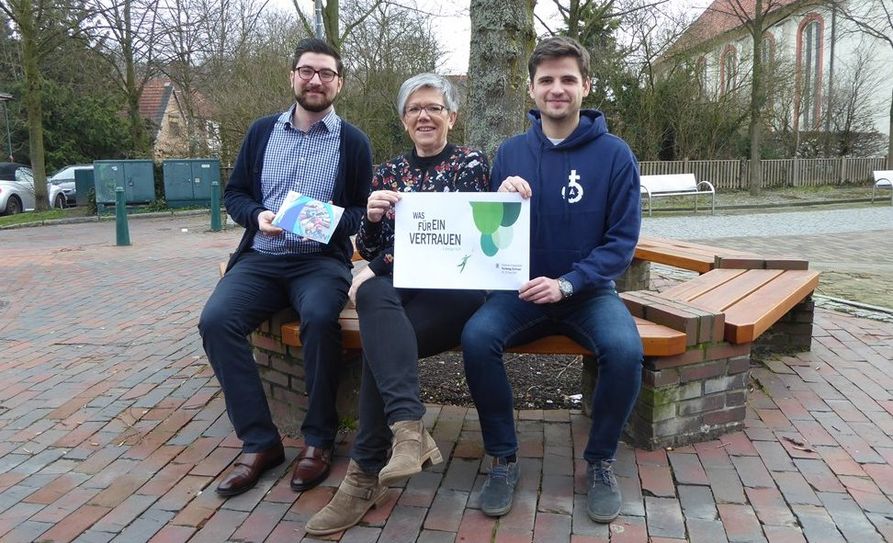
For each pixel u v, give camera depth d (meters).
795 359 4.29
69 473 2.96
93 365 4.57
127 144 30.39
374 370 2.52
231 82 21.50
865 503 2.56
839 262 8.45
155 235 13.41
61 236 13.59
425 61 22.83
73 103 29.69
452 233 2.69
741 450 2.99
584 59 2.82
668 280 7.13
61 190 20.95
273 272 3.14
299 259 3.17
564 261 2.82
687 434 3.04
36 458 3.12
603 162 2.78
